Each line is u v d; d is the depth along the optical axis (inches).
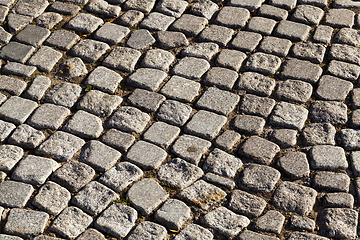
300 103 122.4
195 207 113.0
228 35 131.4
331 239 110.0
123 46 130.3
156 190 114.2
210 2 136.9
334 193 113.3
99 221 111.7
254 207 112.7
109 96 123.6
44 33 131.6
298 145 118.1
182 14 135.6
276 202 113.0
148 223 111.6
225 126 120.4
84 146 118.5
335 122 120.0
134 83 125.1
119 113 121.8
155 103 122.7
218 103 122.6
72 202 113.4
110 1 137.3
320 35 130.6
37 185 114.7
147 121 121.1
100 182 115.0
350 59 127.0
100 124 120.5
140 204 112.9
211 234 110.8
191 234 110.7
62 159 117.1
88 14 134.8
